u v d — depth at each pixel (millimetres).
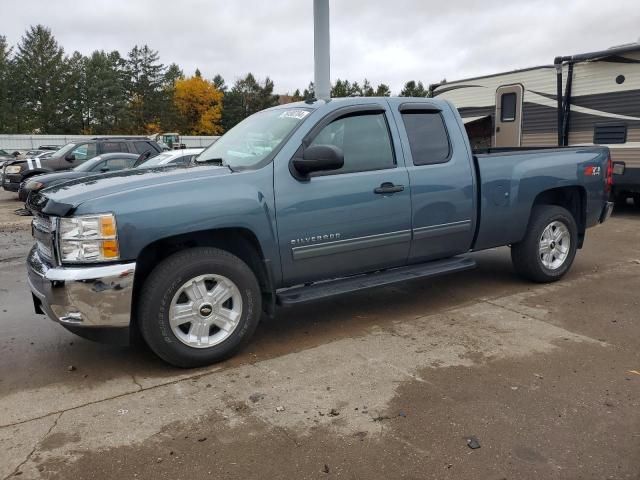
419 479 2631
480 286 5852
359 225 4406
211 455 2852
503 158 5250
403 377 3695
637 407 3240
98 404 3406
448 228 4938
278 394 3494
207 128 75188
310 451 2871
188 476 2686
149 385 3656
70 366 3982
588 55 10320
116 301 3533
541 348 4137
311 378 3713
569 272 6363
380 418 3176
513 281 6008
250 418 3207
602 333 4422
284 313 5117
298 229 4137
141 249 3578
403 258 4781
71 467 2770
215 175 3924
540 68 11383
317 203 4191
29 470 2750
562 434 2971
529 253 5641
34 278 3855
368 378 3691
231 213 3832
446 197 4867
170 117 72750
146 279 3707
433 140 4898
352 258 4465
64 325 3605
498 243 5410
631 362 3867
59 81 67250
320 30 10125
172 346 3752
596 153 6051
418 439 2955
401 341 4340
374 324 4754
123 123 70750
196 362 3865
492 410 3232
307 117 4316
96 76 69500
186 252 3803
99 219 3486
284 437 3004
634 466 2689
